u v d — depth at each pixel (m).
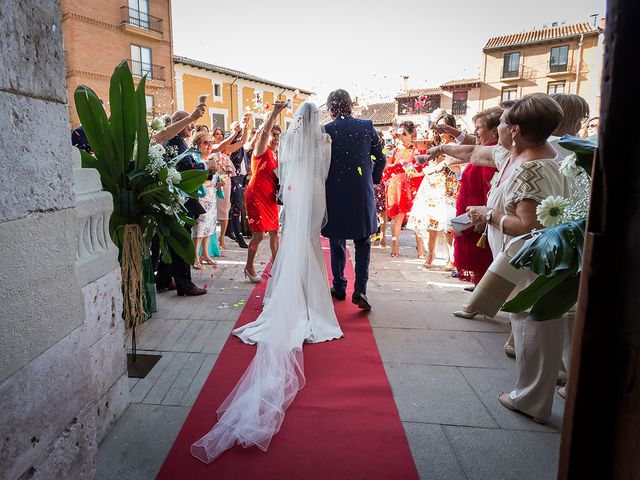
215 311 3.90
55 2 1.33
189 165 4.20
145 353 3.08
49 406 1.34
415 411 2.42
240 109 29.88
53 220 1.34
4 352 1.15
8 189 1.15
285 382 2.63
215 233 6.02
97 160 2.68
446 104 31.61
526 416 2.38
